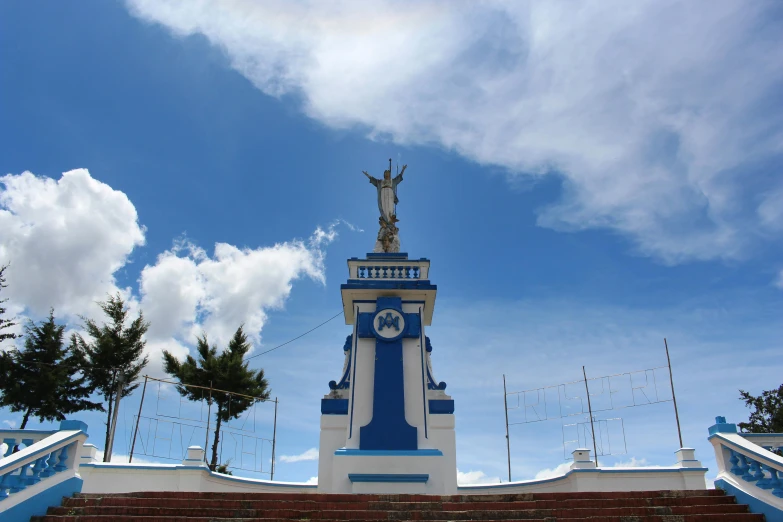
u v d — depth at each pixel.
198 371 31.69
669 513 9.86
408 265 16.86
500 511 9.91
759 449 10.18
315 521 9.60
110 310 31.84
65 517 9.34
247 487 16.75
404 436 14.54
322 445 15.19
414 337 15.81
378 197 19.12
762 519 9.52
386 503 10.34
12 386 28.78
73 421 10.88
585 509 9.92
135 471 14.88
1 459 9.37
